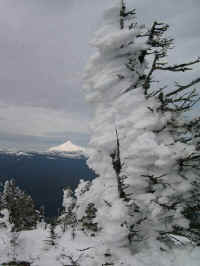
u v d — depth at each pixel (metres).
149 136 7.75
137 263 7.14
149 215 7.86
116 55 8.62
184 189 7.68
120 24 8.70
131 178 7.95
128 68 8.57
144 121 7.89
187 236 7.86
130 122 8.12
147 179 7.98
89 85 9.21
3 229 9.68
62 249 7.92
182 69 7.98
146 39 8.22
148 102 8.24
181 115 8.44
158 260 7.36
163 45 8.22
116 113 8.41
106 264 7.09
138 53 8.53
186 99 8.00
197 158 7.81
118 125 8.14
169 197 7.86
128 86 8.45
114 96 8.56
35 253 7.64
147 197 7.74
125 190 8.05
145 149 7.55
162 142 8.02
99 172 8.69
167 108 8.23
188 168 8.17
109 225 7.46
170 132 8.38
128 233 7.32
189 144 8.26
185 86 7.91
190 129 8.37
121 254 7.54
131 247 7.82
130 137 8.02
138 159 7.89
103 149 8.12
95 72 9.05
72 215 10.77
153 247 7.93
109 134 8.15
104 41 8.23
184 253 7.81
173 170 7.99
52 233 8.70
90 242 8.45
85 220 9.74
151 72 8.13
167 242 8.35
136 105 8.26
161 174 7.90
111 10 8.66
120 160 8.09
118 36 8.07
